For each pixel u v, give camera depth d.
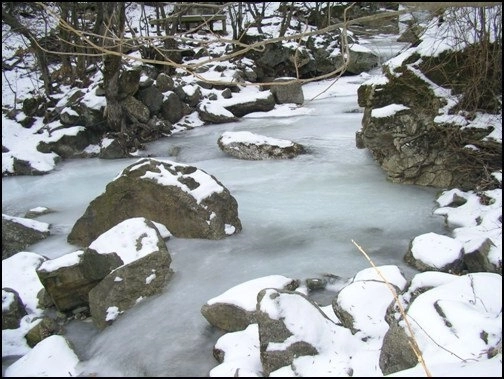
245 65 17.06
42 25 16.16
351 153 9.61
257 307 3.82
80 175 10.09
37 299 5.57
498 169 7.20
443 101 7.61
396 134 7.97
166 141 11.93
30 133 12.21
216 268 5.61
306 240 6.25
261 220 6.88
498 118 7.34
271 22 20.42
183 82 14.47
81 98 12.15
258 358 3.86
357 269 5.45
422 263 5.34
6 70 15.59
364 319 3.99
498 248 5.34
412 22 8.77
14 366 4.27
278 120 13.01
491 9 7.27
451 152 7.55
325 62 17.44
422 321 3.24
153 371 4.13
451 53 7.66
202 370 4.05
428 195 7.52
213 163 9.84
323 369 3.42
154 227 5.50
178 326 4.66
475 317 3.14
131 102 11.88
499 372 2.56
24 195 9.08
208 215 6.24
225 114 13.24
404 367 3.17
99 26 9.92
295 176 8.66
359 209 7.12
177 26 15.38
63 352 4.38
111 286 5.00
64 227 7.45
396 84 8.15
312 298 4.95
